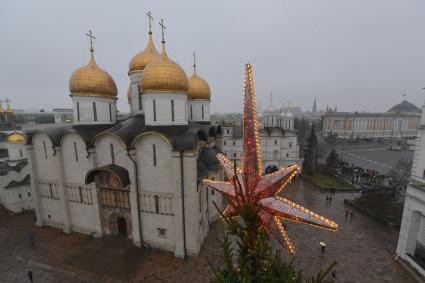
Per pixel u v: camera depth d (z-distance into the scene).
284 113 94.88
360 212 39.22
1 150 54.53
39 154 33.12
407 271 24.64
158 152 26.58
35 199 33.94
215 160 32.38
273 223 8.38
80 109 31.95
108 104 33.66
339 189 49.97
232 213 8.52
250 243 8.00
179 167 25.50
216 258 26.77
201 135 29.75
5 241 30.89
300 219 7.48
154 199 27.59
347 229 33.53
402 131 171.88
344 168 65.44
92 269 25.11
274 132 60.72
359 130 161.50
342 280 23.50
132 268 25.08
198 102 40.44
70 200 32.09
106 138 28.58
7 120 76.12
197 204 26.69
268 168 61.72
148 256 27.22
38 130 32.72
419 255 25.84
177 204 26.06
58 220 33.72
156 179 27.09
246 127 9.10
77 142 30.16
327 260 26.61
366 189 47.06
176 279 23.61
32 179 33.50
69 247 29.19
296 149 61.69
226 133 63.28
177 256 26.98
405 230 25.72
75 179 31.12
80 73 31.30
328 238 31.14
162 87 27.83
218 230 33.03
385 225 34.59
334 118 163.88
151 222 28.27
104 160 29.22
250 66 8.98
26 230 33.69
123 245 28.11
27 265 26.09
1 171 39.47
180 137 26.23
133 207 27.98
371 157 92.50
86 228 31.81
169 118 28.86
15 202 39.12
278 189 8.68
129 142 27.41
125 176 27.53
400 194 47.34
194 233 26.58
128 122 31.66
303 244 29.80
